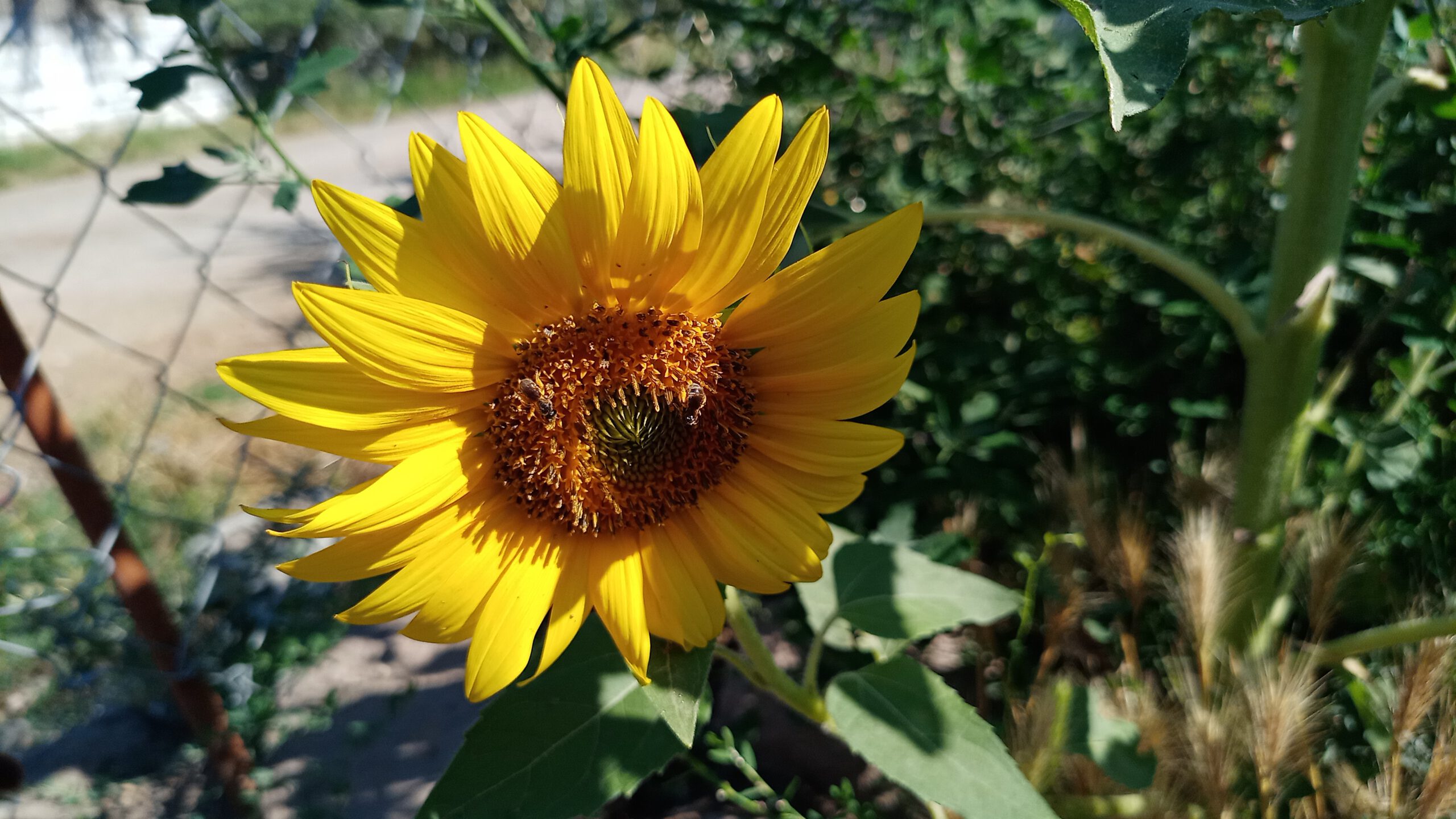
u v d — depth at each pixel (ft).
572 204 0.82
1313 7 0.71
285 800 1.59
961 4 1.80
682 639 0.87
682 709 0.84
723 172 0.83
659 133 0.79
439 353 0.84
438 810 0.91
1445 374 1.35
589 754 0.93
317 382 0.80
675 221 0.84
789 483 0.94
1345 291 1.41
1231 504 1.27
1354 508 1.39
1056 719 1.11
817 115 0.82
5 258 5.40
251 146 1.28
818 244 1.17
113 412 3.18
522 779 0.92
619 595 0.89
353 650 1.92
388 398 0.83
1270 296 1.14
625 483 0.92
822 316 0.89
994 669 1.62
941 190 1.78
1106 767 1.18
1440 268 1.38
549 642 0.89
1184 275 1.16
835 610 1.11
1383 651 1.32
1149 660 1.52
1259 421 1.16
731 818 1.50
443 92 5.57
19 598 1.93
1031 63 1.86
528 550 0.92
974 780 0.93
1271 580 1.23
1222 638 1.25
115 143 7.69
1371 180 1.48
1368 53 1.01
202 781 1.64
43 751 1.70
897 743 0.95
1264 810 1.07
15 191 6.81
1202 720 1.07
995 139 1.81
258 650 1.75
